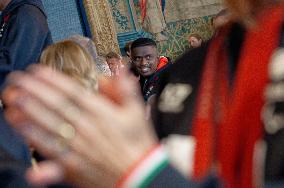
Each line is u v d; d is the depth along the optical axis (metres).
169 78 1.13
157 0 8.66
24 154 1.13
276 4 0.99
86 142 0.62
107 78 0.74
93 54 2.76
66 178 0.65
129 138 0.64
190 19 8.95
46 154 0.63
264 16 0.97
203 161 0.93
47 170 0.64
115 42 7.68
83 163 0.63
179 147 0.98
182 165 0.94
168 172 0.68
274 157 0.88
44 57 2.02
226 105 0.97
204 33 9.05
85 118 0.61
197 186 0.72
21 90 0.61
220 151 0.94
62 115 0.61
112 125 0.62
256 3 0.99
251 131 0.90
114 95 0.66
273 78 0.90
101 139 0.62
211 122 0.97
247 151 0.90
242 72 0.94
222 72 1.00
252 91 0.91
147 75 3.96
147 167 0.66
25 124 0.62
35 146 0.63
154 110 1.11
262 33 0.95
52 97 0.60
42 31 2.85
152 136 0.68
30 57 2.74
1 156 1.10
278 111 0.89
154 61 3.98
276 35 0.94
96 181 0.64
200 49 1.11
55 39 6.98
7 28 2.84
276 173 0.88
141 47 3.92
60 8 7.07
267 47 0.93
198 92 1.04
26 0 2.90
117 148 0.63
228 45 1.02
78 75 1.91
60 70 1.95
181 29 8.85
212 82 1.01
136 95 0.67
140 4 8.47
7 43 2.74
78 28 7.21
